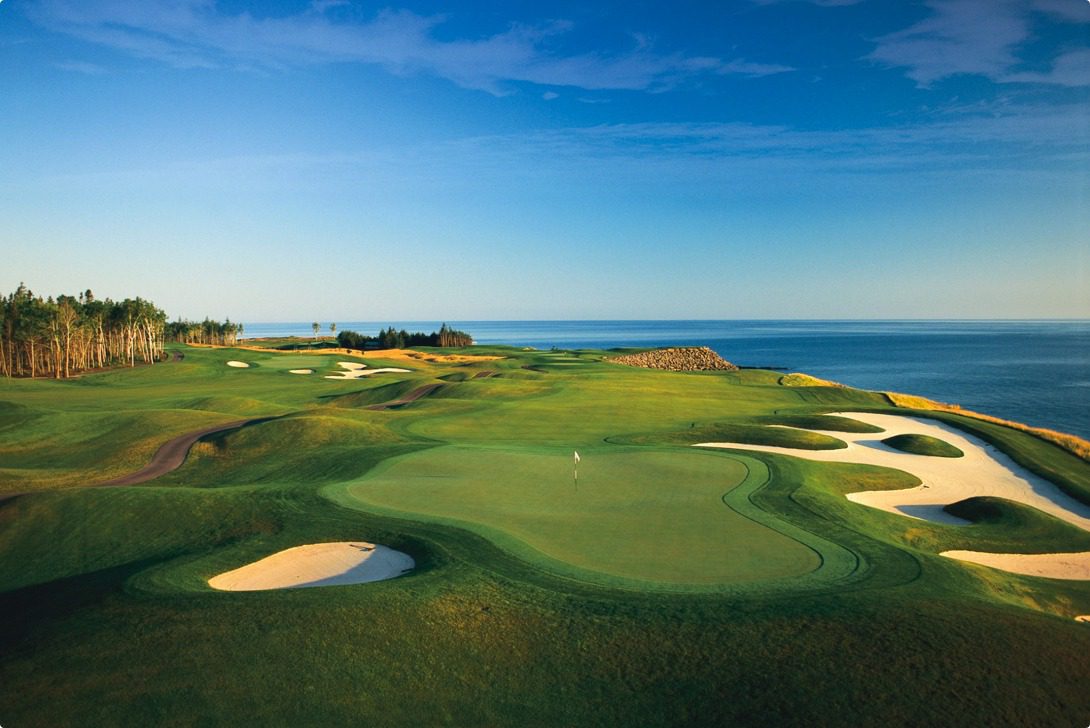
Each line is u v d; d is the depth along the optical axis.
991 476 38.22
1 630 16.88
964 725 12.33
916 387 114.00
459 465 33.44
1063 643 14.84
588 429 47.81
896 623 15.42
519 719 12.98
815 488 29.97
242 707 13.11
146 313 125.00
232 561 20.64
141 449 42.22
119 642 15.08
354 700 13.34
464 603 16.66
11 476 36.22
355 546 21.97
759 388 73.75
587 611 16.31
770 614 15.97
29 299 106.81
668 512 25.22
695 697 13.40
